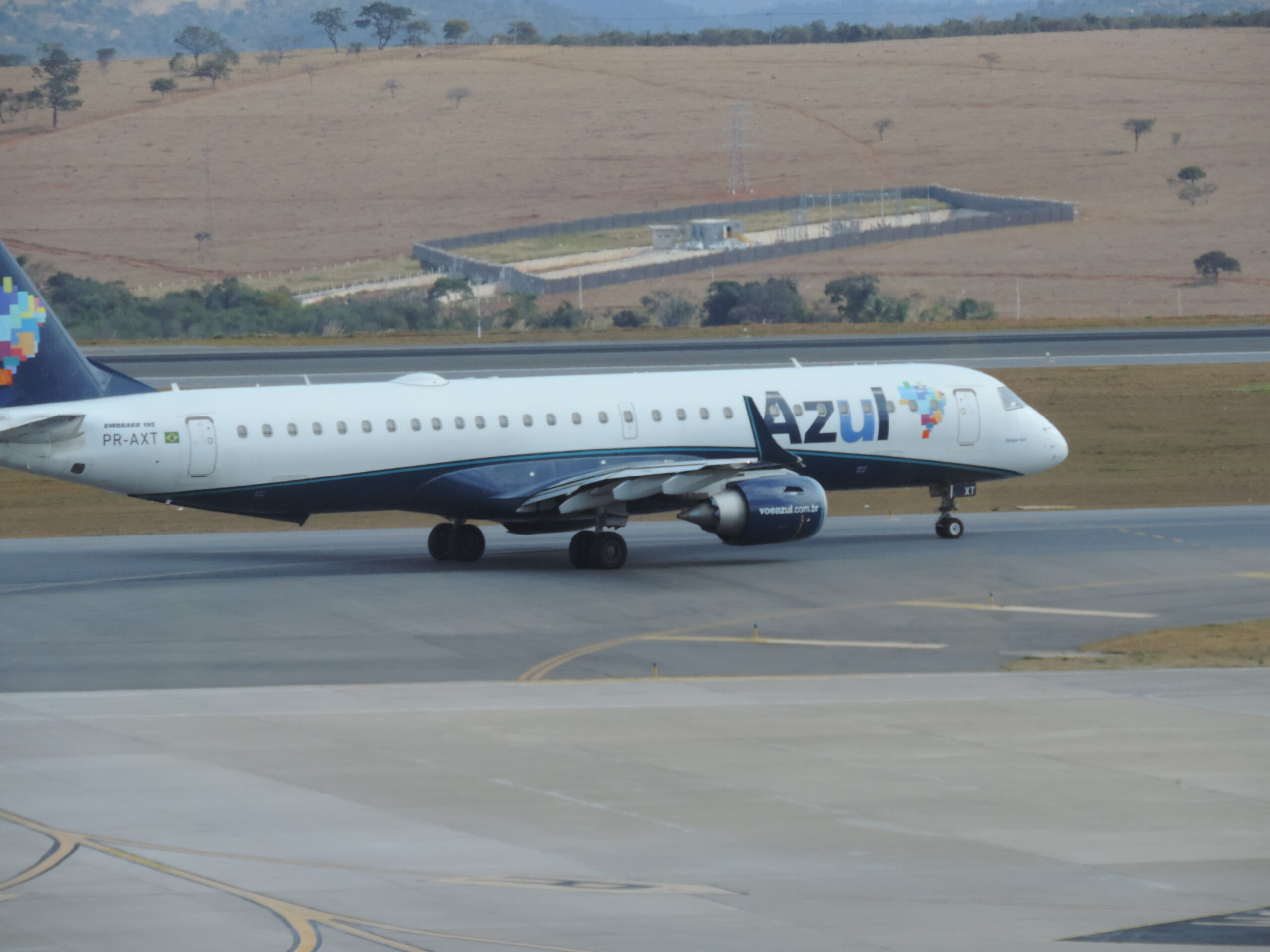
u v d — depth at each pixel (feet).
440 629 452.35
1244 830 256.32
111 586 514.27
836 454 606.96
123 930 198.49
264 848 240.53
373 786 278.46
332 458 538.88
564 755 303.68
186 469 522.47
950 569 558.56
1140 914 212.84
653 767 294.66
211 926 200.23
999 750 309.42
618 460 577.43
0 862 230.27
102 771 286.66
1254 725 331.77
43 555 588.91
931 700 358.84
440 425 554.05
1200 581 538.88
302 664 402.72
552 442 568.82
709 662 411.75
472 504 557.74
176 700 353.92
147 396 528.22
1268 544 613.93
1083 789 280.92
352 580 527.40
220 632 443.73
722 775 288.92
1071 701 356.79
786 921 206.80
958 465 629.10
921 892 221.87
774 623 466.70
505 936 197.57
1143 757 304.50
